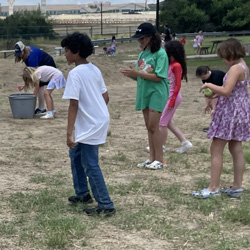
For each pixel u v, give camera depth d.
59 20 115.62
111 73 23.42
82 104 4.74
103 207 4.93
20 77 20.16
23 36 53.19
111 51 36.00
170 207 5.24
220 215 5.04
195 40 35.72
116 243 4.31
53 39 56.28
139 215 4.95
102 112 4.80
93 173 4.87
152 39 6.45
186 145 7.98
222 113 5.40
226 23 61.59
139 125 10.73
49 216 4.90
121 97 16.45
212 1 62.94
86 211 4.99
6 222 4.76
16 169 6.84
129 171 6.80
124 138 9.19
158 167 6.93
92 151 4.83
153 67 6.49
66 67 22.64
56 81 11.23
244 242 4.30
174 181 6.34
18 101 11.25
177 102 7.63
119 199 5.54
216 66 26.30
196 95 16.91
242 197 5.54
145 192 5.82
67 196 5.59
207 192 5.59
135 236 4.47
